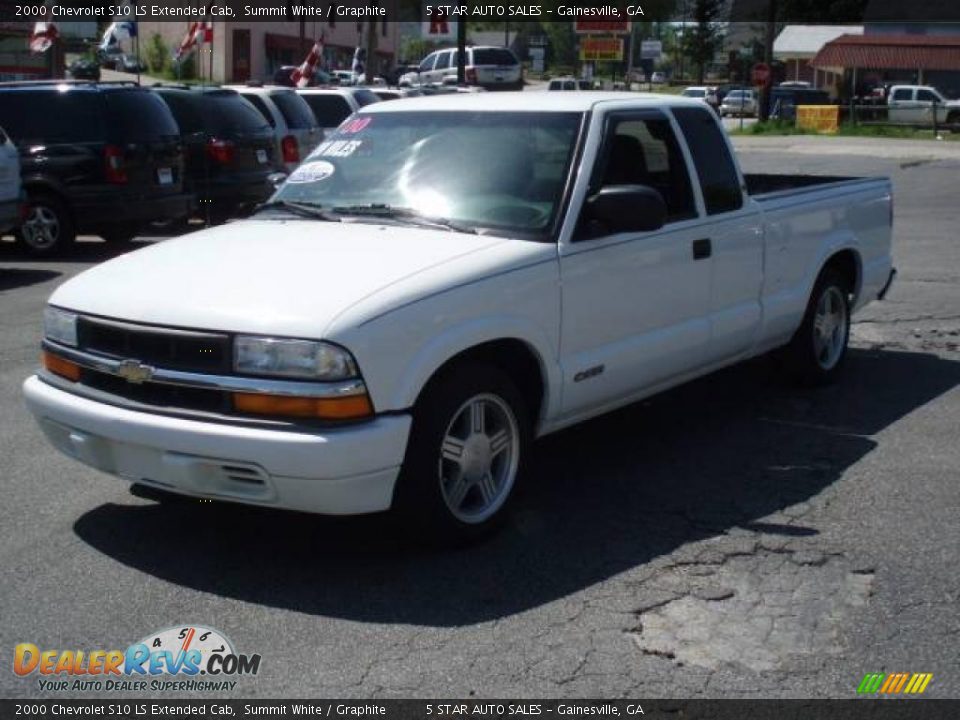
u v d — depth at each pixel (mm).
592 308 5320
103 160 13195
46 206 13344
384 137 5961
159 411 4465
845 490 5629
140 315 4555
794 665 3949
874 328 9523
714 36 64625
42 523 5199
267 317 4344
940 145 33406
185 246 5289
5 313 9969
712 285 6176
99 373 4715
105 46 36156
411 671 3904
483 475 4953
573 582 4582
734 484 5730
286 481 4285
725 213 6277
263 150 15820
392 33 57844
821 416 6941
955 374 7984
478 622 4246
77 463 6023
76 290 4938
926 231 15531
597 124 5562
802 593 4484
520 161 5492
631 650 4043
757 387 7613
